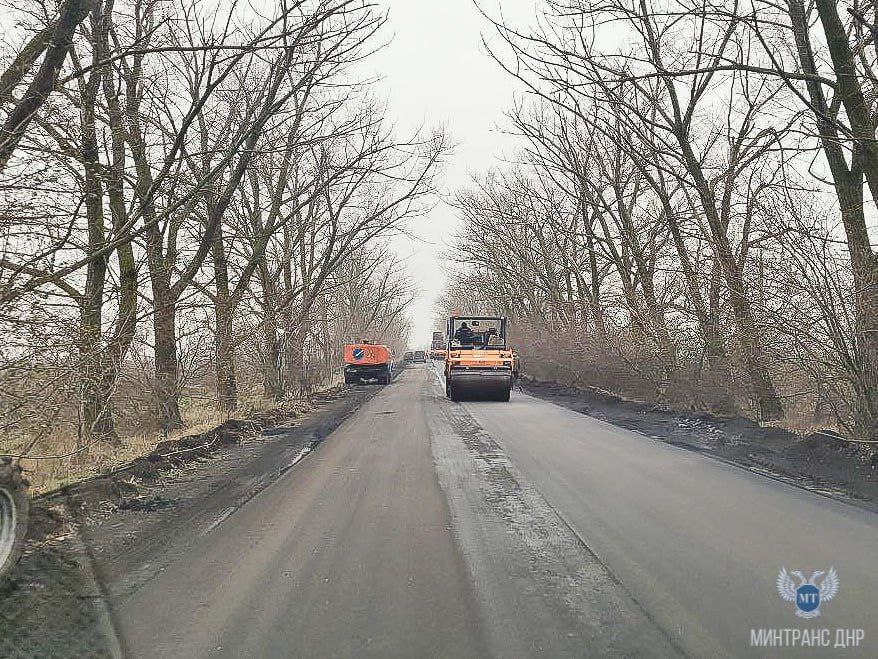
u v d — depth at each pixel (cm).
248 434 1611
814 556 611
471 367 2639
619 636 445
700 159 2003
